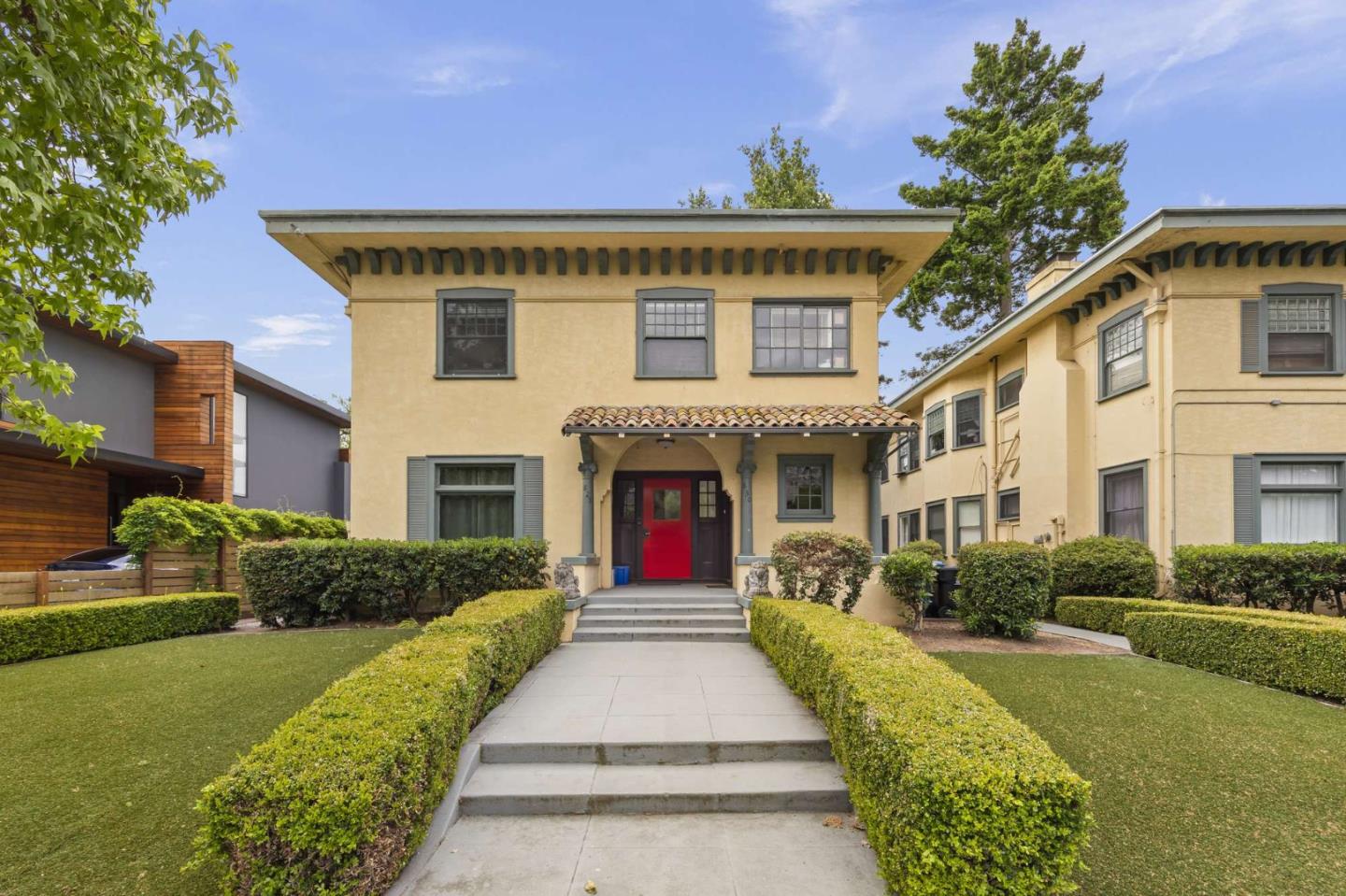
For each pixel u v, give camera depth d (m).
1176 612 8.45
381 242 11.16
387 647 8.65
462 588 10.30
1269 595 9.22
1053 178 20.06
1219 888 3.51
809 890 3.61
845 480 11.50
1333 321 10.75
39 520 13.83
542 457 11.50
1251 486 10.62
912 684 4.21
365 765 3.33
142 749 5.28
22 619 8.04
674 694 6.58
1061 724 5.86
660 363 11.72
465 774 4.83
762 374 11.60
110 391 15.12
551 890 3.63
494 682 6.11
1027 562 9.66
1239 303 10.77
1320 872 3.65
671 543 12.64
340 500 23.78
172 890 3.50
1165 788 4.66
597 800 4.59
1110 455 12.34
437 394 11.55
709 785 4.75
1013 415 15.96
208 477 16.33
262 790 3.14
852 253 11.55
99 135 5.25
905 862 3.12
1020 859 2.94
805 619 6.58
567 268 11.75
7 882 3.55
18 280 5.71
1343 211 9.84
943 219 10.82
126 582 10.51
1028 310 13.95
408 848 3.78
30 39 4.79
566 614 9.38
